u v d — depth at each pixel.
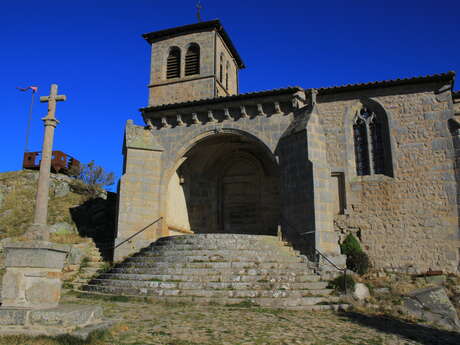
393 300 11.35
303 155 15.23
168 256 13.20
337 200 16.50
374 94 16.81
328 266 13.43
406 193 15.51
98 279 13.13
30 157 24.83
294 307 10.10
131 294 11.23
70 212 21.22
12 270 6.55
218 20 22.66
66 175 25.66
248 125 17.45
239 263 12.23
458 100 16.47
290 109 17.02
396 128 16.20
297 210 15.05
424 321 9.80
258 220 20.28
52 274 6.81
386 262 15.19
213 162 21.47
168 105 18.27
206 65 22.53
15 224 19.20
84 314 6.55
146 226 17.28
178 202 19.89
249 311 9.52
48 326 6.02
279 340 6.86
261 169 20.50
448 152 15.30
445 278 13.85
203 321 8.22
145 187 17.75
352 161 16.73
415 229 15.12
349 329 8.06
